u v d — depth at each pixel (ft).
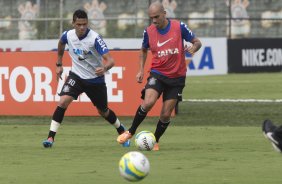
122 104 125.08
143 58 87.10
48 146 88.53
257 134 103.65
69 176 66.33
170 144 91.81
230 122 123.75
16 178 65.46
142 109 86.17
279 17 280.31
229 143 92.53
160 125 86.22
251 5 278.46
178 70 84.58
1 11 258.78
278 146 61.41
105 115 94.07
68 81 90.43
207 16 275.59
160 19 83.56
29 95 127.03
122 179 64.39
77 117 130.62
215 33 271.28
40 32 234.99
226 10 274.77
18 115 127.75
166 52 84.02
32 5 256.11
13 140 97.81
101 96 92.27
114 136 102.53
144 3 259.19
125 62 124.26
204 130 109.70
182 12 275.39
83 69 90.43
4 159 78.28
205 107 147.43
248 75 241.14
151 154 81.76
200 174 67.15
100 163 74.74
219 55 249.34
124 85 124.77
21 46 227.81
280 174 67.10
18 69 127.03
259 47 252.21
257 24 274.77
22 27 237.86
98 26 240.12
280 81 213.87
